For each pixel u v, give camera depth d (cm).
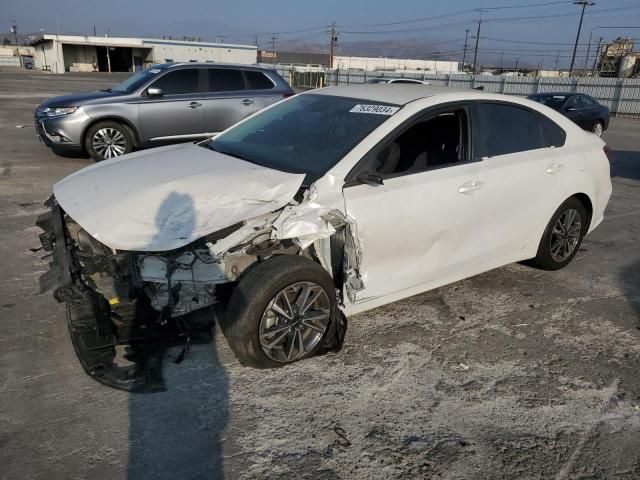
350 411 299
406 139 377
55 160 938
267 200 316
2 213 618
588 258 553
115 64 6675
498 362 354
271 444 272
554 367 352
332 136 374
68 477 246
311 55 9756
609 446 282
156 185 333
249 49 5684
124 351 336
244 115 1001
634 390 331
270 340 323
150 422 283
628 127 2253
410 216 356
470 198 389
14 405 291
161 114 937
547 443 282
